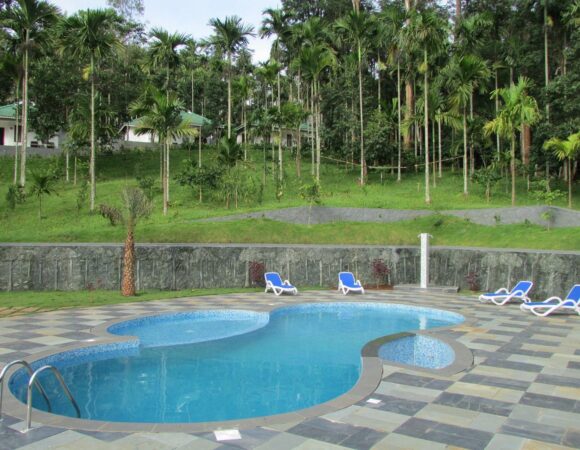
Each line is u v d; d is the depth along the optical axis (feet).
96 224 81.05
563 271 53.88
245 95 134.41
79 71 132.05
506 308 47.39
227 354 32.45
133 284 52.90
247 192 100.22
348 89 140.36
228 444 16.40
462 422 18.57
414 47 99.09
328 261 62.64
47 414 18.99
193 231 74.38
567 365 26.81
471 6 135.95
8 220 85.40
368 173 131.44
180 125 93.56
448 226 80.69
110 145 137.90
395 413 19.47
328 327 41.78
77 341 31.42
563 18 106.83
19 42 98.78
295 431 17.56
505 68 120.67
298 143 123.03
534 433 17.57
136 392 24.52
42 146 149.69
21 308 43.96
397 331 40.19
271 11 127.65
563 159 100.42
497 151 113.39
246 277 60.80
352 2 152.35
